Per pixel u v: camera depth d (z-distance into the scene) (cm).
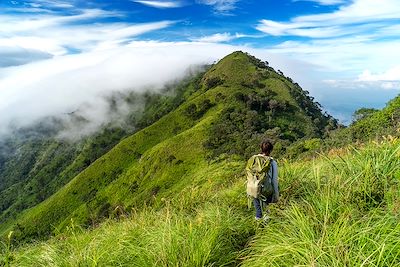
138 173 13900
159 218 844
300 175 885
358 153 788
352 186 661
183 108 17062
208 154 12325
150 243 649
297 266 452
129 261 622
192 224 695
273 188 770
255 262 548
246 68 19275
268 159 770
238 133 13075
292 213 622
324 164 891
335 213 590
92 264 599
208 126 13962
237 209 882
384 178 647
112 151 16425
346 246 451
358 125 4047
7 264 677
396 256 409
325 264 443
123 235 725
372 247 445
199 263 589
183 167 12450
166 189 11881
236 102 15700
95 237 755
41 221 15025
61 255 670
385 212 520
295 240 519
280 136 12769
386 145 765
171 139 13975
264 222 719
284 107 14925
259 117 14488
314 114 16312
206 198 1042
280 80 17725
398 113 3491
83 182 15675
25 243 838
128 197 13375
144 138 16450
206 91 18812
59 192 16162
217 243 643
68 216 14638
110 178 15312
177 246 615
